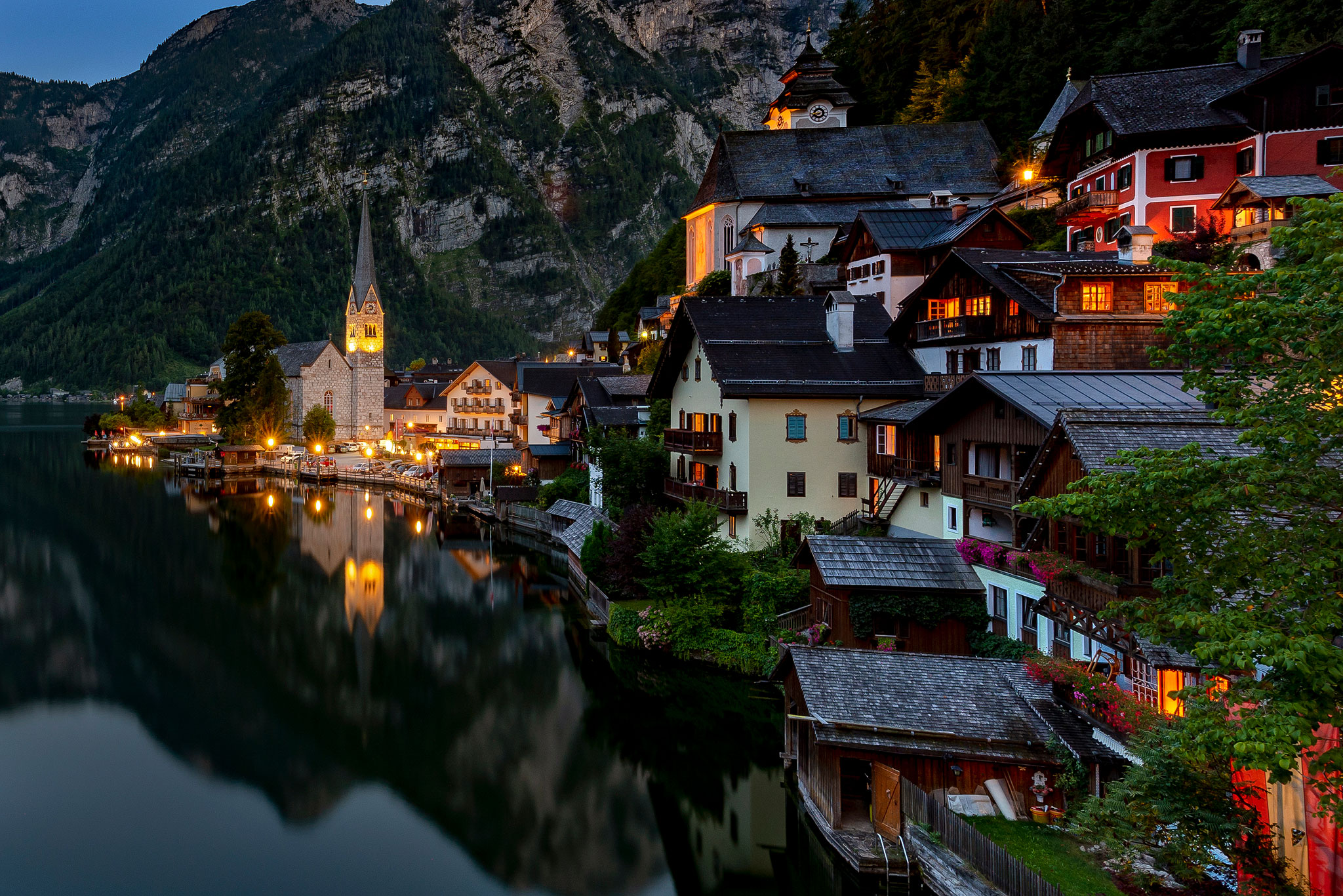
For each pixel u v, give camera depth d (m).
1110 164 57.25
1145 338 38.16
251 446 124.19
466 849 28.25
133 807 30.92
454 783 32.69
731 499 44.00
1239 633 12.70
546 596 56.19
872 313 51.22
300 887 25.75
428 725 37.66
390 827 29.56
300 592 58.59
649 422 59.03
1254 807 17.75
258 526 81.12
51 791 31.95
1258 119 51.78
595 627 44.09
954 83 104.69
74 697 41.00
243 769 33.91
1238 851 17.08
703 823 29.86
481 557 67.50
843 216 89.94
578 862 27.25
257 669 44.66
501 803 31.16
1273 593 14.39
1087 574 22.55
